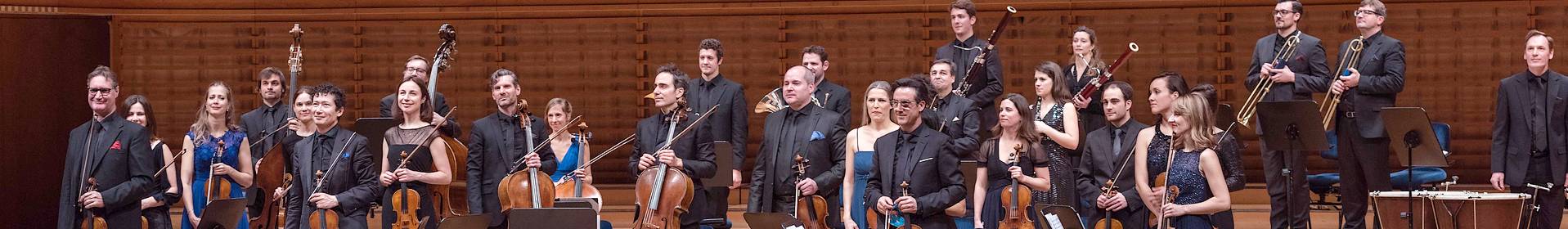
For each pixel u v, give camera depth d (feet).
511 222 12.25
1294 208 17.26
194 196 18.04
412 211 15.03
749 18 27.89
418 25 28.22
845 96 18.51
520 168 15.78
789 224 12.87
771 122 16.42
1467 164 26.05
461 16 28.25
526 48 28.19
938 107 16.88
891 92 14.16
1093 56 19.56
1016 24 27.25
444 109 19.44
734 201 26.68
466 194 15.81
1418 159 14.78
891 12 27.61
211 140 18.07
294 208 15.92
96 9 27.53
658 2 27.99
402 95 15.48
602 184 27.81
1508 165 16.74
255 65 28.22
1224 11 26.61
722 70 27.89
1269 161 17.47
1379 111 16.70
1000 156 15.67
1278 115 14.64
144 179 16.19
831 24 27.76
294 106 17.03
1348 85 16.83
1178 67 26.71
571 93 28.09
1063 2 27.09
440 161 15.30
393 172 15.08
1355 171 17.22
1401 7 26.20
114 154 15.96
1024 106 15.70
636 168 16.83
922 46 27.48
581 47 28.12
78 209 15.90
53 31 26.35
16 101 25.27
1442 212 15.20
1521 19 25.71
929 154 12.91
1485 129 25.95
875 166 13.25
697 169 16.25
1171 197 13.46
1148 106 26.71
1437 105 26.08
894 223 13.38
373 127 15.52
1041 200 15.88
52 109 25.76
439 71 18.11
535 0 28.17
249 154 18.31
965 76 18.61
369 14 28.25
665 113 16.81
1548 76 16.48
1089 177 15.24
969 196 13.32
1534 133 16.49
